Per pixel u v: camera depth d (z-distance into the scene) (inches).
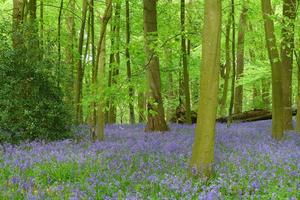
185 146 428.1
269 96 1176.2
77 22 1005.2
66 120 528.7
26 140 475.8
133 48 485.1
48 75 528.4
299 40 616.7
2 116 479.2
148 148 413.7
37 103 504.4
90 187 244.1
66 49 766.5
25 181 266.5
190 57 817.5
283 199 228.2
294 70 872.3
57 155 352.8
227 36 824.9
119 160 338.6
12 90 499.5
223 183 259.0
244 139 503.2
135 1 798.5
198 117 289.6
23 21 543.5
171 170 302.2
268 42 514.9
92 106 466.3
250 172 287.6
